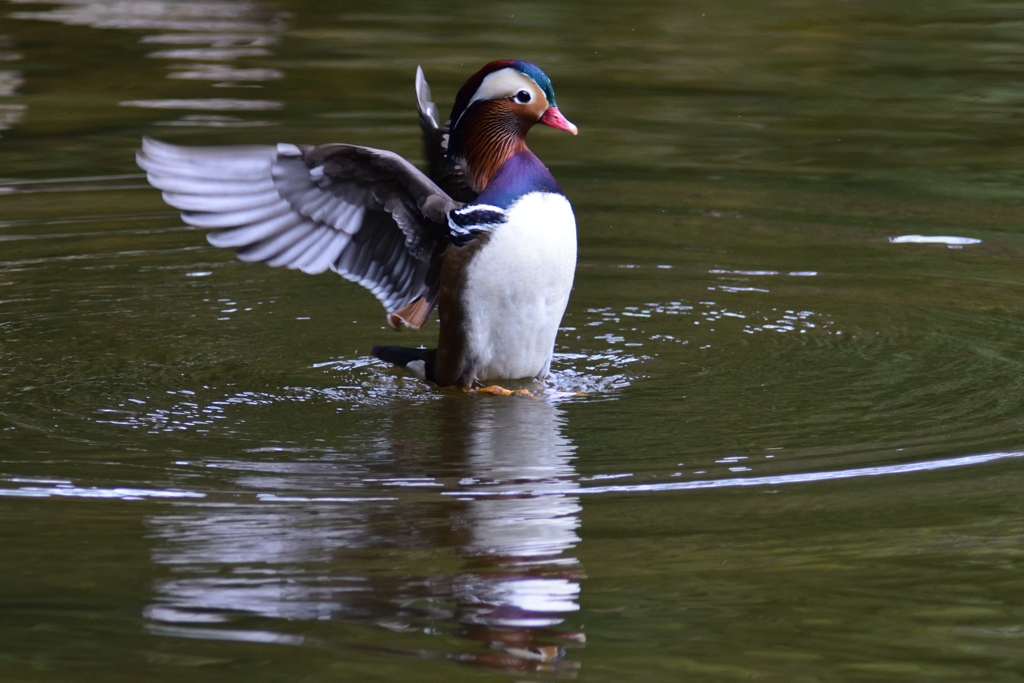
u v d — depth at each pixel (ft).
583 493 26.99
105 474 27.94
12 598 21.93
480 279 33.30
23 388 33.99
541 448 29.91
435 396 34.37
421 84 38.27
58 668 19.72
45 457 28.91
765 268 45.78
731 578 22.98
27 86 67.77
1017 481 27.14
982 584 22.71
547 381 35.40
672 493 26.91
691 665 20.16
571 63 75.72
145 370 35.88
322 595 22.18
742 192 55.06
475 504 26.32
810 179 56.65
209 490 27.04
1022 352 36.81
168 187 30.30
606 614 21.68
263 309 42.39
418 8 91.25
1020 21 87.35
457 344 34.24
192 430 31.17
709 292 43.39
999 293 42.78
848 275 45.01
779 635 20.97
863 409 32.32
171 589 22.34
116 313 41.14
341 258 33.99
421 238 34.60
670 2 94.48
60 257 46.37
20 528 24.82
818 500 26.37
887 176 56.90
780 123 64.90
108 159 57.21
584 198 53.98
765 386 34.50
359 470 28.40
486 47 78.64
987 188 55.21
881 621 21.53
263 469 28.43
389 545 24.21
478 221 33.12
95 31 81.61
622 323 40.50
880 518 25.44
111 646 20.42
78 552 23.79
